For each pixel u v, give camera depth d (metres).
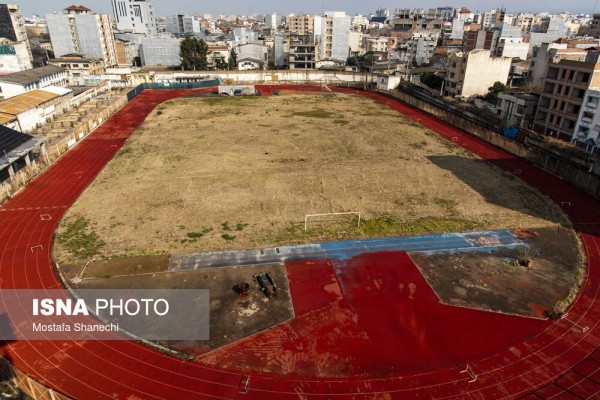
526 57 117.25
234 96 86.62
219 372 19.56
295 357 20.42
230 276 26.56
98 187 40.19
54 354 20.42
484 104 74.75
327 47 138.50
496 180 42.81
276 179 42.31
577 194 39.72
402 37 176.12
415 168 45.84
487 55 80.69
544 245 30.56
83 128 57.00
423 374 19.52
